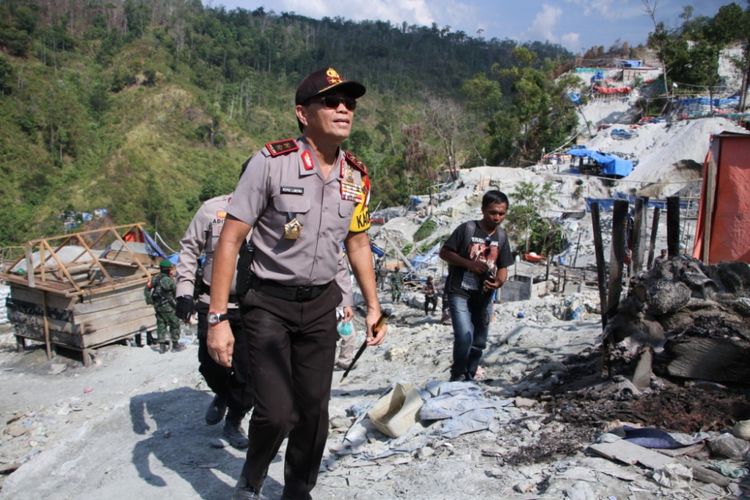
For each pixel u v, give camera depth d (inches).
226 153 4751.5
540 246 1438.2
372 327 117.6
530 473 122.0
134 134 4505.4
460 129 2854.3
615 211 160.4
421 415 159.5
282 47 7076.8
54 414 308.0
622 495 107.2
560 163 2215.8
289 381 105.9
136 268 438.3
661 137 2160.4
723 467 113.9
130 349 414.6
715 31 2549.2
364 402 197.8
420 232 1723.7
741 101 2242.9
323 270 106.3
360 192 109.7
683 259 163.3
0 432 291.7
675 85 2476.6
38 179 3833.7
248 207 101.7
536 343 243.8
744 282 159.8
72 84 4884.4
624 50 3577.8
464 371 194.2
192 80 5438.0
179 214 3801.7
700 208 291.1
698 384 151.6
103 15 5841.5
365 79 6619.1
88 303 397.4
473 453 136.6
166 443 173.8
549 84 2657.5
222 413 180.5
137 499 137.3
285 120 5516.7
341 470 140.5
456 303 190.2
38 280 404.2
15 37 4847.4
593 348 215.3
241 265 108.0
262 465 108.7
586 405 151.2
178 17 6264.8
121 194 3828.7
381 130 5123.0
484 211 186.5
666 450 122.7
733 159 281.9
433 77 7322.8
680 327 155.7
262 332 104.7
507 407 162.1
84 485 156.4
